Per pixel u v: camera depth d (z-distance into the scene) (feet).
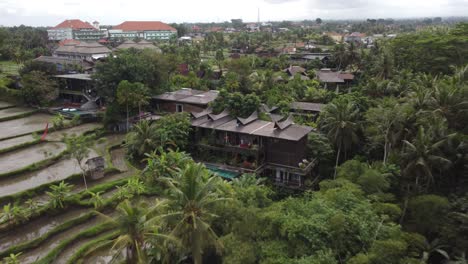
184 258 115.34
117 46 569.64
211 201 104.22
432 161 130.72
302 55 475.31
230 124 187.01
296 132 168.76
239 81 292.40
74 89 311.47
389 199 130.93
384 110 162.20
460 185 138.82
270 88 290.97
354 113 171.12
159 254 110.42
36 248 129.49
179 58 387.55
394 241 96.53
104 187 167.84
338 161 186.09
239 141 180.96
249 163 169.89
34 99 290.76
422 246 112.47
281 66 419.54
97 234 137.69
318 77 339.77
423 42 289.94
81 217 145.59
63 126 251.19
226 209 115.75
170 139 191.31
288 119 190.90
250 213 108.78
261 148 171.01
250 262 97.91
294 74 362.74
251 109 217.77
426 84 212.84
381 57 301.22
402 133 152.15
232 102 220.64
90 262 124.67
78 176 175.73
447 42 279.69
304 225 98.84
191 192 103.65
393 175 144.46
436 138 137.18
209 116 195.93
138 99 243.40
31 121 266.16
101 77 258.37
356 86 316.60
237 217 111.96
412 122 151.53
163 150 187.42
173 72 353.92
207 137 192.44
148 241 104.94
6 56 472.85
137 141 199.11
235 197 126.21
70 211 152.76
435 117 146.72
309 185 165.37
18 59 429.79
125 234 96.37
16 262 115.96
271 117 213.66
